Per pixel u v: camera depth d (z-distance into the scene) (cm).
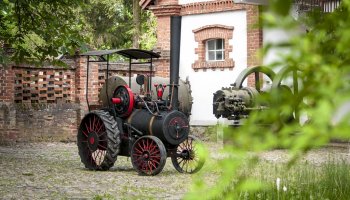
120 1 3441
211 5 2108
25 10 1330
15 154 1558
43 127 1947
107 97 1257
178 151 1237
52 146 1820
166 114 1202
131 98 1241
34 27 1350
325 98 105
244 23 2027
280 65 111
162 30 2225
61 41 1323
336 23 115
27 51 1358
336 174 796
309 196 674
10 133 1870
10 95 1873
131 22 3634
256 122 115
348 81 107
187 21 2181
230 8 2059
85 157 1266
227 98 1619
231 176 117
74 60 2030
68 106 1995
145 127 1213
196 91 2153
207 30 2123
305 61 109
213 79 2114
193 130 2130
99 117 1231
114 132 1224
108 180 1096
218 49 2133
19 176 1116
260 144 112
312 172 822
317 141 104
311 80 110
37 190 955
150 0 2233
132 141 1234
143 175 1184
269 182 716
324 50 113
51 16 1342
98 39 3516
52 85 1984
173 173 1219
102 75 2094
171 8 2195
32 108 1925
